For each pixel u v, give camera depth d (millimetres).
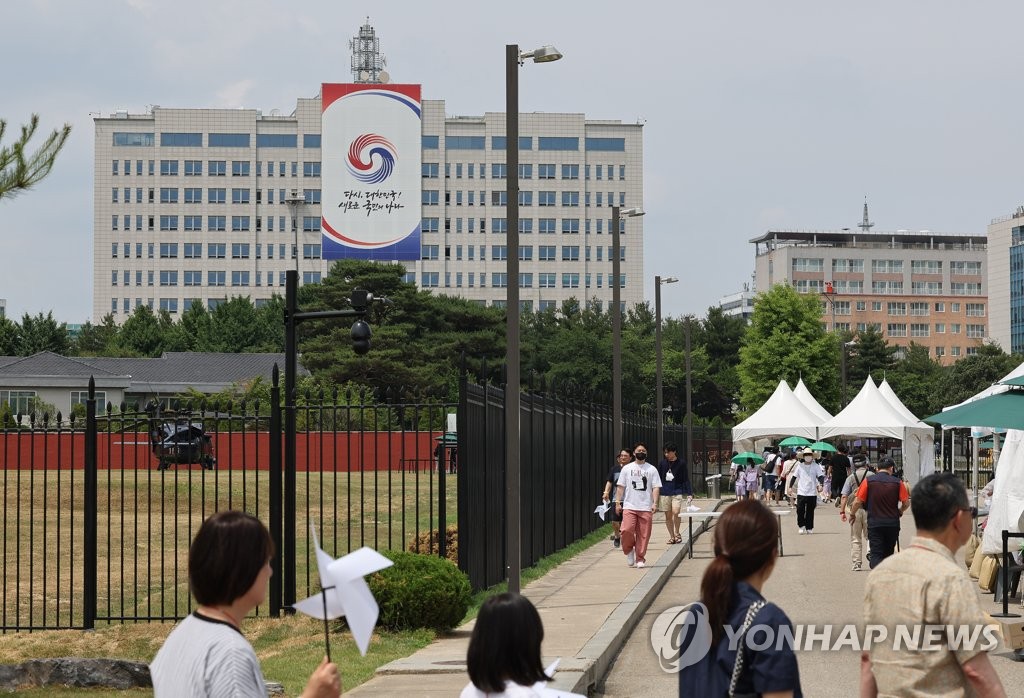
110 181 191000
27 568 23922
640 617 17594
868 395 50906
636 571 22875
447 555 18984
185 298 190500
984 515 24141
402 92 179750
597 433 35750
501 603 5395
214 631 4418
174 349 135500
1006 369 112188
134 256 190625
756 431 50875
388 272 97062
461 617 15344
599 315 134250
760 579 5293
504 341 100750
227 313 138125
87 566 16750
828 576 23422
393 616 14961
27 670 12797
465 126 193000
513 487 16203
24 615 18938
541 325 131000
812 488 35625
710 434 74062
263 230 191000
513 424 16281
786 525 41062
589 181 195375
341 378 88812
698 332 132000
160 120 190875
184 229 190875
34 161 11617
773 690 5086
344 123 179750
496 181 193250
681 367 119125
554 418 26734
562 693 5477
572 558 26172
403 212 179875
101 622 18031
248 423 46188
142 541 27578
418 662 12727
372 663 13070
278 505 16812
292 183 191000
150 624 17469
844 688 12102
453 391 88688
